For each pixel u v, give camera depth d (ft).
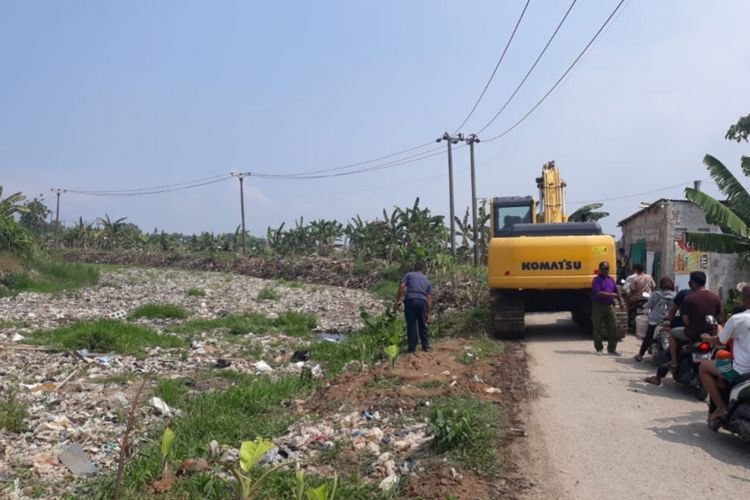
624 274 66.74
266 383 34.50
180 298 91.97
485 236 113.60
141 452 22.98
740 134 62.59
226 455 22.75
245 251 188.44
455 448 21.45
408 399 28.55
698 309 28.91
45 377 37.52
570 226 46.75
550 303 48.42
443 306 70.69
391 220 127.34
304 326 62.28
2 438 26.17
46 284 99.55
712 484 19.22
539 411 26.78
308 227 168.14
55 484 21.31
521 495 18.54
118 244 241.14
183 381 37.50
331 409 28.37
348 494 18.37
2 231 107.04
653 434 23.79
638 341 45.14
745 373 22.25
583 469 20.42
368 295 103.14
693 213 69.26
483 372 33.91
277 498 18.51
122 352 45.75
